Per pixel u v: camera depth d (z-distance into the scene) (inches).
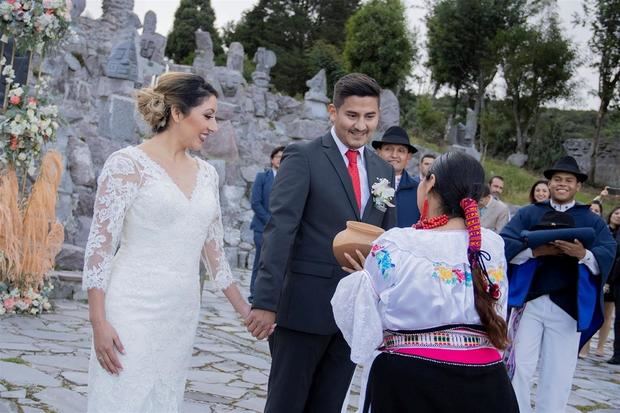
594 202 374.6
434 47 1593.3
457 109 1648.6
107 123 456.4
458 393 90.7
